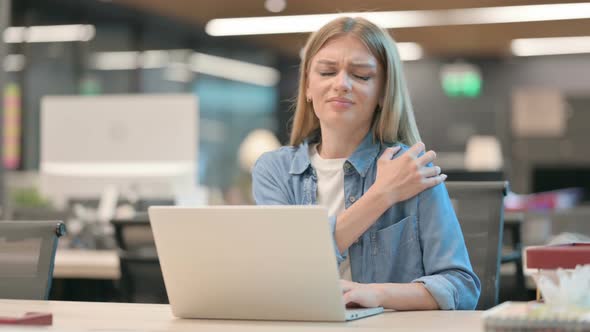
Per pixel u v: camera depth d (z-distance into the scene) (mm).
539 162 12852
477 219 2377
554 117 12898
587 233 4906
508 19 10812
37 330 1310
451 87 13320
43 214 4586
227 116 13086
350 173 2088
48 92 10805
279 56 13383
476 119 13250
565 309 1228
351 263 1977
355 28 2039
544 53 12883
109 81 11453
